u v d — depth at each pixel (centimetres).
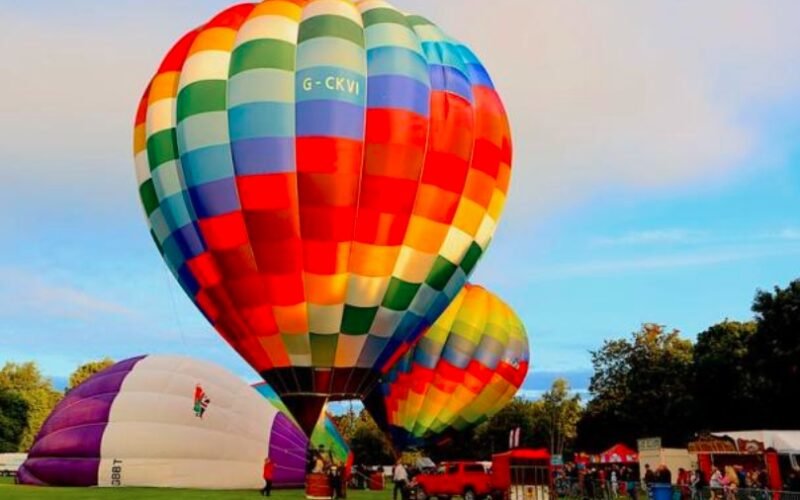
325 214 1730
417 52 1894
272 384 1870
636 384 5331
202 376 2606
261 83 1762
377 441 6688
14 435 6400
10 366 7375
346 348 1828
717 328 5091
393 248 1803
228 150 1762
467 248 1947
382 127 1762
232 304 1819
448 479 2623
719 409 4681
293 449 2581
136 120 2034
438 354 3158
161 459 2375
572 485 2864
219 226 1769
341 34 1828
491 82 2094
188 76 1848
